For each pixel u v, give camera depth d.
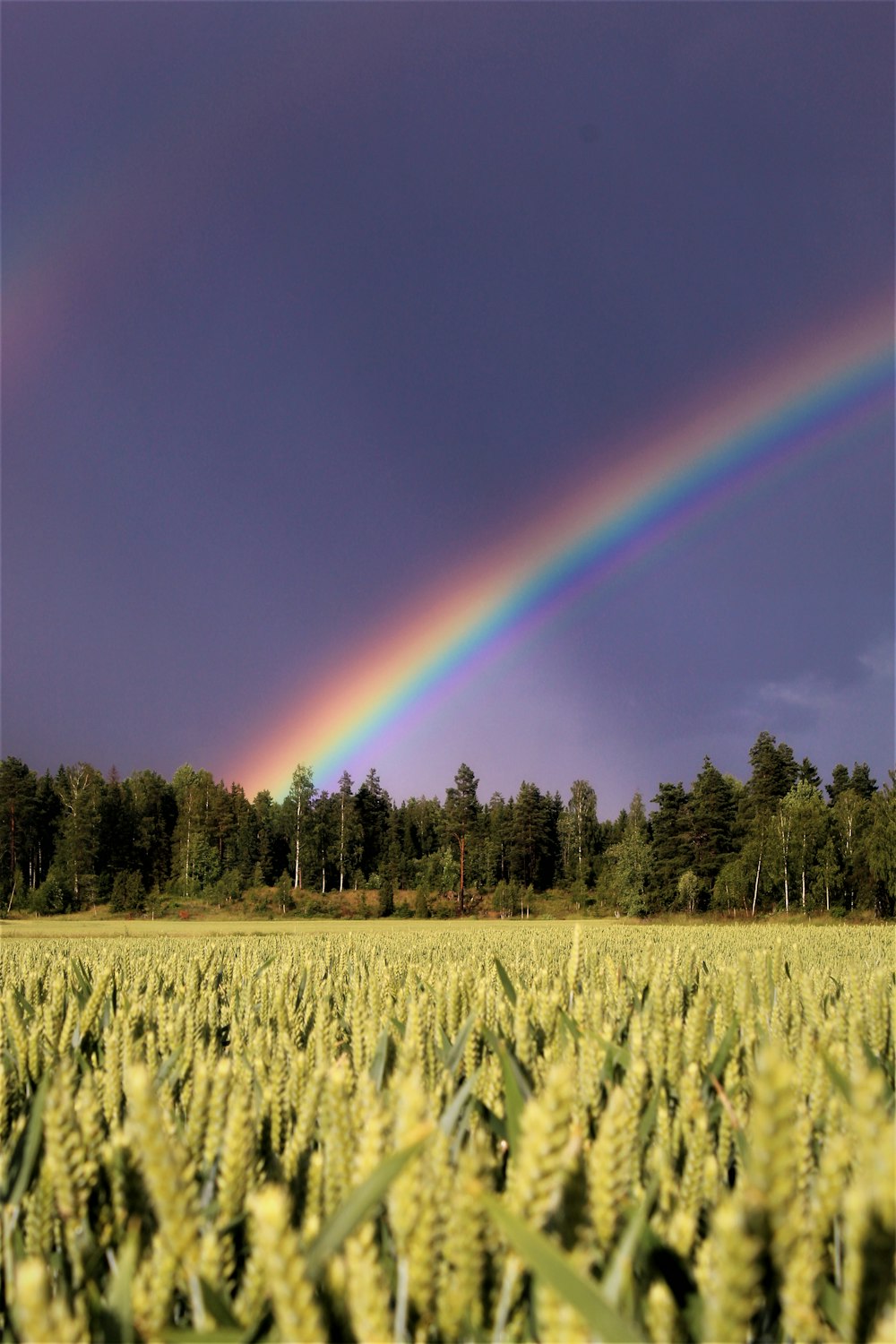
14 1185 1.97
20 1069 3.00
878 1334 1.00
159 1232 1.48
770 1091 0.99
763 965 4.69
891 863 74.69
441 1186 1.39
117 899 103.81
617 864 106.25
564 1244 1.26
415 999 4.25
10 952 10.56
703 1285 1.34
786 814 96.69
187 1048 3.27
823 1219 1.49
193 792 136.88
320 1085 2.34
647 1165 1.97
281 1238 1.02
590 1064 2.54
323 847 130.25
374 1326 1.08
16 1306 1.21
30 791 132.50
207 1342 1.23
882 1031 3.35
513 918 107.12
